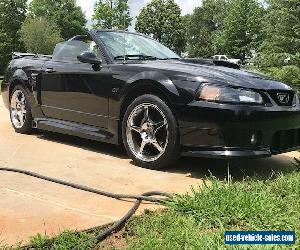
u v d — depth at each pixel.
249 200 2.73
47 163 4.05
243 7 58.19
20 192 3.13
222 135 3.55
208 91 3.61
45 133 5.63
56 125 4.98
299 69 18.14
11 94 5.69
